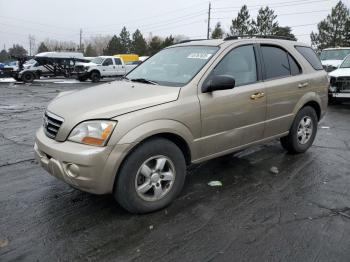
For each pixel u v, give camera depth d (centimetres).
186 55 442
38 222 342
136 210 350
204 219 350
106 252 296
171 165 366
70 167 322
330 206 380
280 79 487
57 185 431
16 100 1320
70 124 331
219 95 400
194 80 388
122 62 2677
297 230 330
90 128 322
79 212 363
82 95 387
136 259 287
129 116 330
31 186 428
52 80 2642
